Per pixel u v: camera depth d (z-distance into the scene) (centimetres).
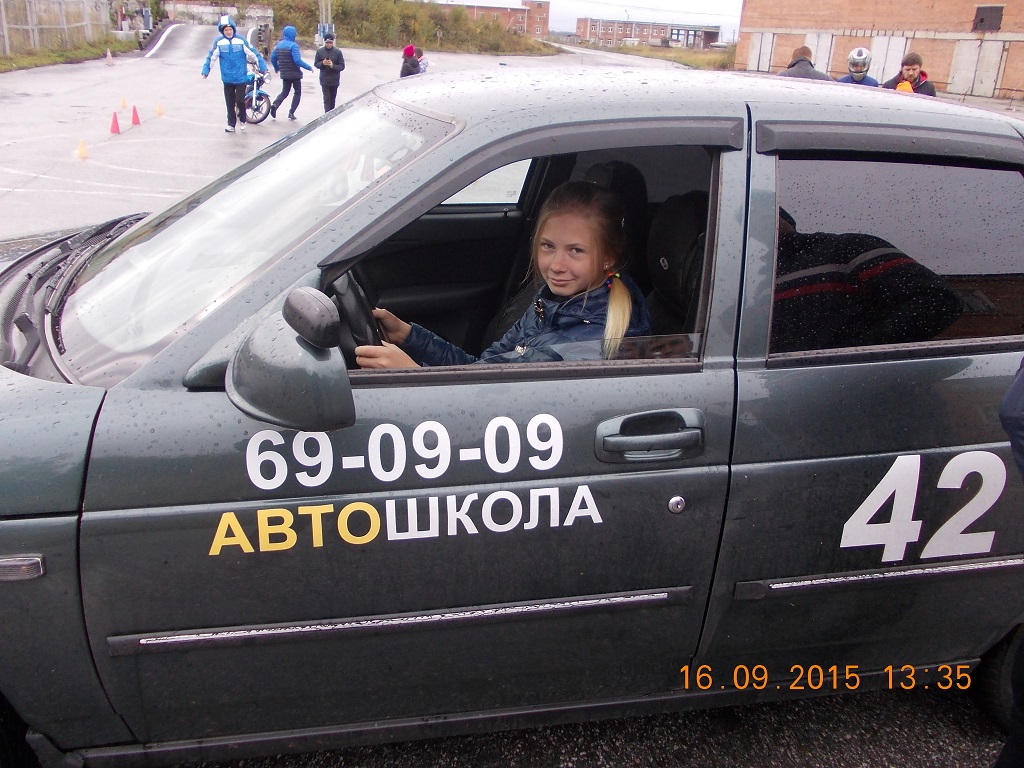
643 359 179
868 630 198
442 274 322
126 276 195
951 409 187
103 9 3688
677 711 200
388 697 179
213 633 162
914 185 192
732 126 180
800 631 193
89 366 167
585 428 169
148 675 163
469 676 180
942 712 239
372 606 168
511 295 306
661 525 175
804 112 186
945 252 195
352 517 162
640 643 185
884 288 189
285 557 161
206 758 176
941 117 197
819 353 182
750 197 178
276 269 166
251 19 4875
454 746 218
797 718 235
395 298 314
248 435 157
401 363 180
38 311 189
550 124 173
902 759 222
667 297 204
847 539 186
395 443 162
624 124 175
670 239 201
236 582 161
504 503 167
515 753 217
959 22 3134
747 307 177
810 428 179
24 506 150
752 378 177
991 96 3081
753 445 176
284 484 159
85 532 152
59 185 868
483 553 169
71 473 151
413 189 168
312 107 1762
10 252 251
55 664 158
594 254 197
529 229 308
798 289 182
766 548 182
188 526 156
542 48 6009
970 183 196
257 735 177
